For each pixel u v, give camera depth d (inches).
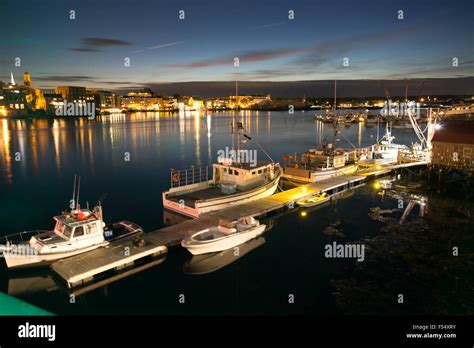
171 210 1311.5
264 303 738.2
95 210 969.5
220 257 945.5
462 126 1844.2
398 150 2218.3
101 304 732.0
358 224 1187.9
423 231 1118.4
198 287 799.1
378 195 1556.3
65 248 861.2
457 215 1274.6
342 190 1638.8
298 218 1251.2
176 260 922.7
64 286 794.8
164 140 3956.7
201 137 4293.8
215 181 1496.1
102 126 6092.5
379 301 740.0
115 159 2635.3
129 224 1079.0
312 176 1663.4
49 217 1284.4
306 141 3929.6
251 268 887.1
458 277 829.8
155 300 747.4
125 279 827.4
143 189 1707.7
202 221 1103.6
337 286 798.5
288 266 895.7
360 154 2245.3
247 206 1259.2
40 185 1795.0
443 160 1764.3
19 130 5064.0
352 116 7258.9
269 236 1090.1
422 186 1722.4
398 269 874.1
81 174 2078.0
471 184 1705.2
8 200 1510.8
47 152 2950.3
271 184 1457.9
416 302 732.7
